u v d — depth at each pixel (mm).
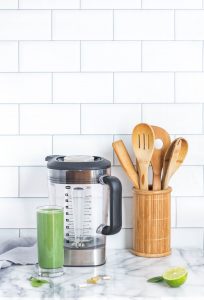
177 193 1785
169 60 1759
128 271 1553
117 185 1527
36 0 1735
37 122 1762
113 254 1722
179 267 1496
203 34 1755
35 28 1740
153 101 1767
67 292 1395
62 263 1520
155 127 1718
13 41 1742
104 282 1462
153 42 1753
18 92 1753
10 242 1692
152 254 1680
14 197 1775
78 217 1586
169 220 1707
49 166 1589
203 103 1771
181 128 1775
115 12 1743
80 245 1587
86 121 1765
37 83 1753
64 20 1742
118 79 1758
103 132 1769
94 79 1756
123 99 1764
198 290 1405
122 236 1785
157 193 1668
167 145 1714
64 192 1579
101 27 1745
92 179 1567
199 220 1791
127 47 1752
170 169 1675
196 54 1759
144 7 1745
